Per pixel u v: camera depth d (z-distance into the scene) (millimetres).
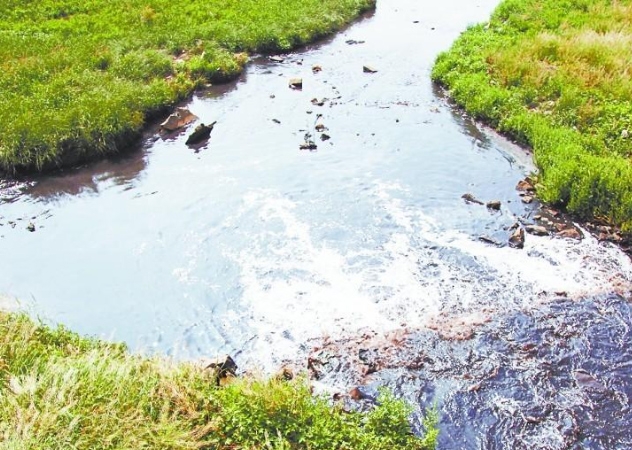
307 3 28078
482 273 11328
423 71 21906
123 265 11836
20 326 8547
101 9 26938
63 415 6723
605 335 9797
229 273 11508
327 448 7062
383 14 29562
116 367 7781
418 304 10555
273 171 15164
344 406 8383
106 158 16219
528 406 8445
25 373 7523
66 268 11766
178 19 25609
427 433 7656
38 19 25359
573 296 10719
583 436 7984
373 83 20859
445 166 15367
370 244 12250
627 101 16922
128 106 17703
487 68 20266
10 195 14469
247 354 9555
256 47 23812
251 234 12672
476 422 8180
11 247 12445
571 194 13211
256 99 19719
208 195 14188
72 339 8891
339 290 10938
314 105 19156
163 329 10188
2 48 21281
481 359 9312
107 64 20797
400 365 9203
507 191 14211
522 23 24391
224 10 27000
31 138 15383
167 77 20719
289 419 7344
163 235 12758
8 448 6125
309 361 9258
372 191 14180
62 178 15242
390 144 16500
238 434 7090
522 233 12359
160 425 6895
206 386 7879
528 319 10156
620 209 12508
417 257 11820
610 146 15125
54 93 17828
